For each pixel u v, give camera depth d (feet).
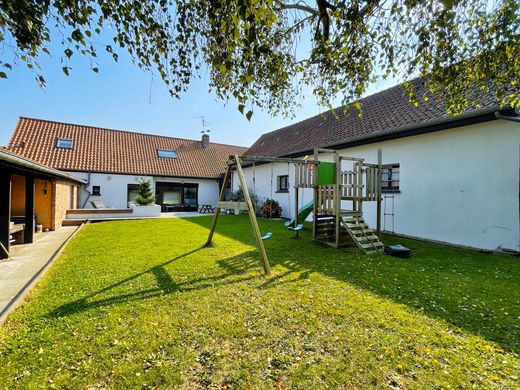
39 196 30.04
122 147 58.29
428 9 9.23
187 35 9.44
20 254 18.66
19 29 7.33
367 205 29.96
